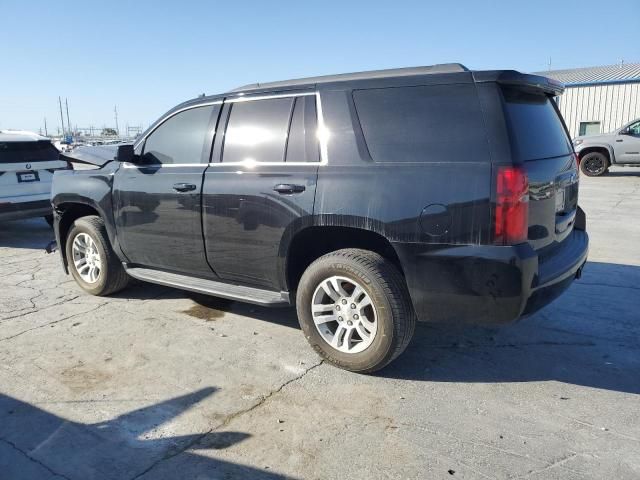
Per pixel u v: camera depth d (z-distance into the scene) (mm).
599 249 6945
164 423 3070
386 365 3572
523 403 3232
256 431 2975
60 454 2791
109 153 5367
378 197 3320
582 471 2584
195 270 4465
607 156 16469
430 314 3303
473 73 3186
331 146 3602
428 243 3184
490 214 3021
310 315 3719
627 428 2943
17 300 5309
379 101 3473
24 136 8383
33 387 3508
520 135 3178
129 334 4387
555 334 4242
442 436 2900
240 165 4039
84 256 5461
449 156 3180
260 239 3883
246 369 3734
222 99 4293
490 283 3059
